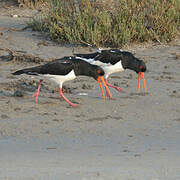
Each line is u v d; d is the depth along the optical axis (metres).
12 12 27.48
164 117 12.16
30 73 12.93
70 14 22.55
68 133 10.64
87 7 22.53
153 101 13.73
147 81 16.28
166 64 18.77
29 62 18.66
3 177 7.30
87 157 8.70
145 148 9.49
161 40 22.45
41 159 8.49
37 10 27.83
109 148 9.45
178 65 18.62
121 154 8.97
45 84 15.55
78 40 21.39
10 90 14.51
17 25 24.47
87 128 11.09
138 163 8.30
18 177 7.29
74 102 13.50
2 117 11.75
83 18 21.95
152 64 18.77
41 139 10.12
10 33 22.92
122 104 13.38
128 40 21.52
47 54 19.94
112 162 8.34
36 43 21.59
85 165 8.09
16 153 8.95
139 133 10.76
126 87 15.41
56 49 20.81
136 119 11.95
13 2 29.48
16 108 12.54
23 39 22.08
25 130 10.80
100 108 12.94
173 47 21.67
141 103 13.51
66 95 14.33
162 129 11.12
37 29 23.64
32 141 9.95
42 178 7.23
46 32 23.38
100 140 10.11
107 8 22.98
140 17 22.42
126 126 11.33
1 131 10.68
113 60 14.52
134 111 12.68
